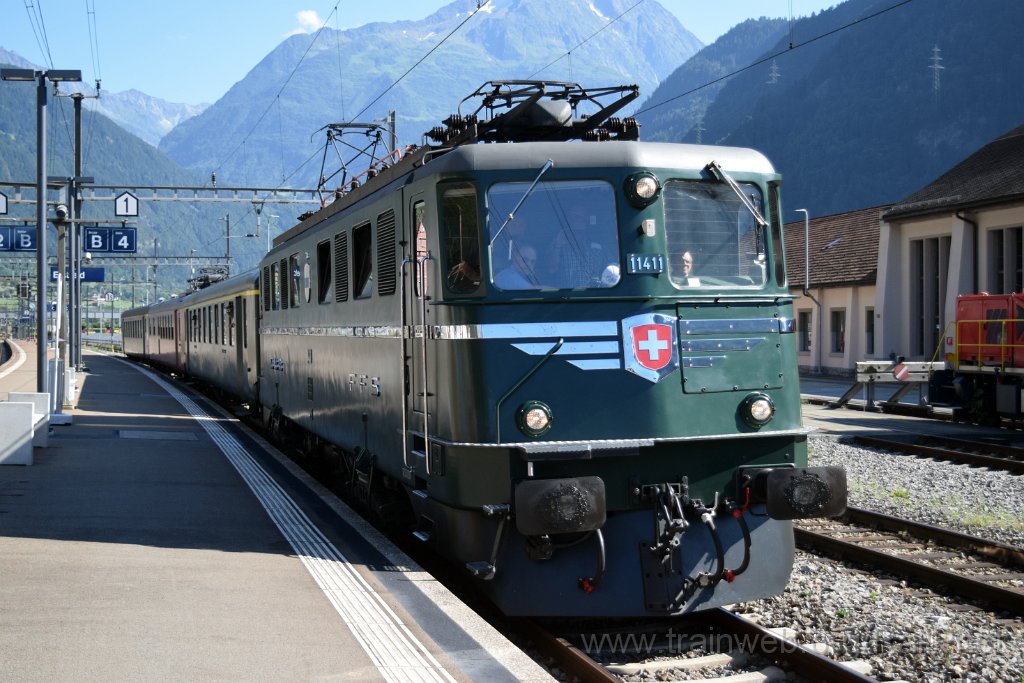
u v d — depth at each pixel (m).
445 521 7.50
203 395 28.17
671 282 7.17
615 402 6.98
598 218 7.16
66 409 21.78
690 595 7.02
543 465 6.93
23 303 91.81
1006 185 28.03
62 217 20.70
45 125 18.09
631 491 7.03
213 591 6.91
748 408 7.21
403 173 8.53
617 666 6.31
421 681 5.20
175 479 12.10
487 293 6.96
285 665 5.39
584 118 8.66
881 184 169.88
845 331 37.22
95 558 7.80
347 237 10.30
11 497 10.52
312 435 13.53
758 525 7.35
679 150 7.39
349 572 7.58
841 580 8.36
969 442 16.94
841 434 18.47
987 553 9.25
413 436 8.05
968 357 21.53
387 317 8.72
